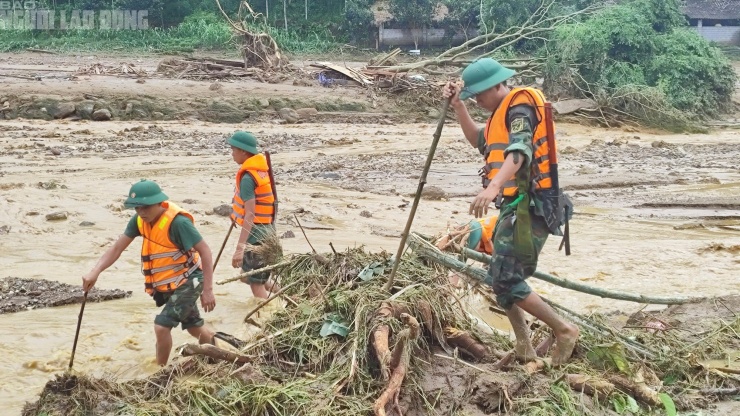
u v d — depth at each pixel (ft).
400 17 164.04
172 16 180.14
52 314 25.23
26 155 60.23
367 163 64.23
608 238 39.14
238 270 30.76
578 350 18.86
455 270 19.63
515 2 135.23
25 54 155.33
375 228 39.24
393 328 17.30
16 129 76.02
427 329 18.20
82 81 97.60
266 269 20.99
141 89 95.86
